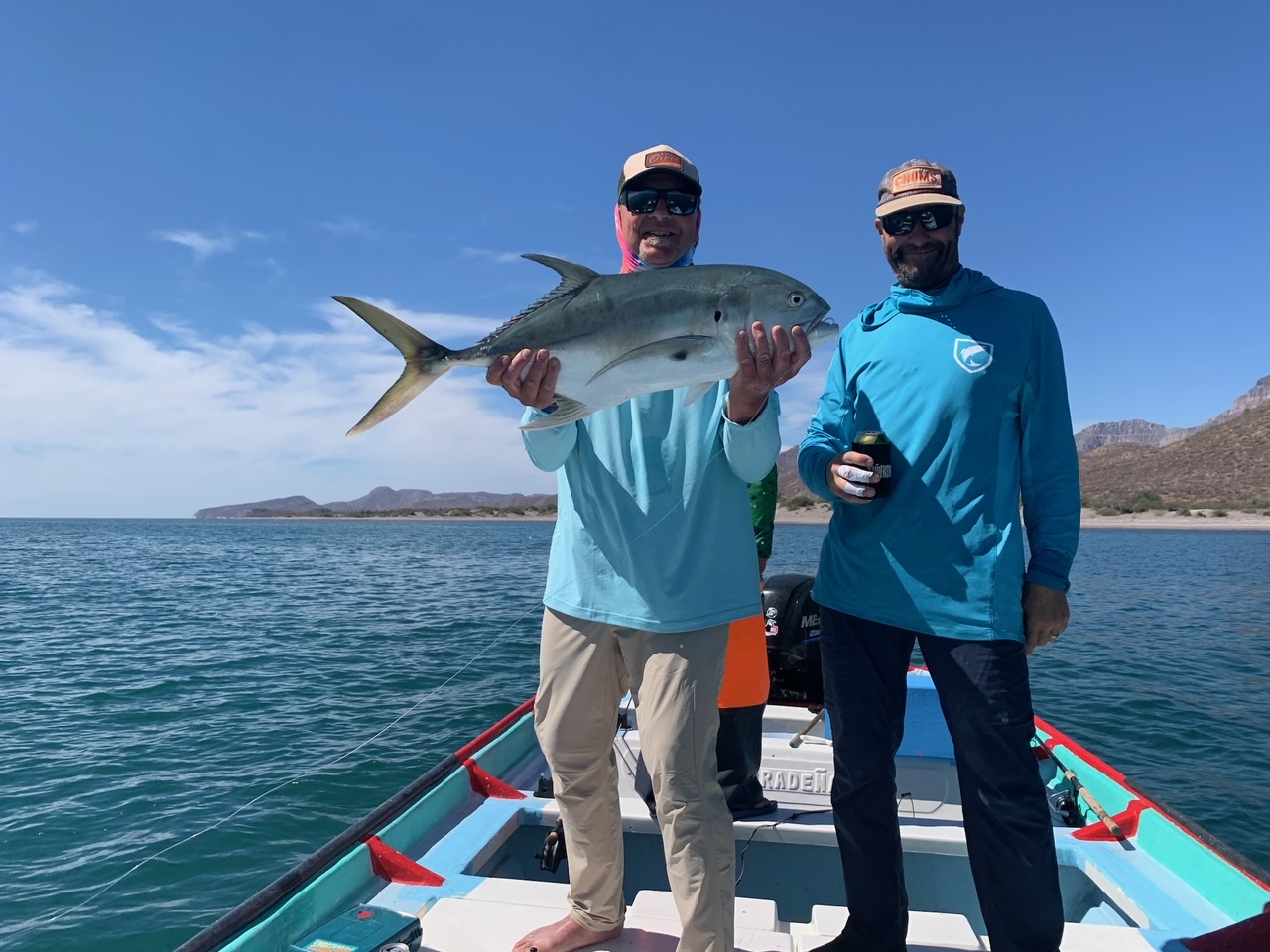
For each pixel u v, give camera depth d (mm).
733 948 2402
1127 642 14914
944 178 2699
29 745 8188
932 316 2691
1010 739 2408
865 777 2607
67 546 57281
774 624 4926
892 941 2578
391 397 2854
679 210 2912
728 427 2467
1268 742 8609
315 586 25922
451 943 2695
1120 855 3500
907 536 2602
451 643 14070
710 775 2439
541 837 3926
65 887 5328
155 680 11172
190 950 2389
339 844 3141
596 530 2617
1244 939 2645
